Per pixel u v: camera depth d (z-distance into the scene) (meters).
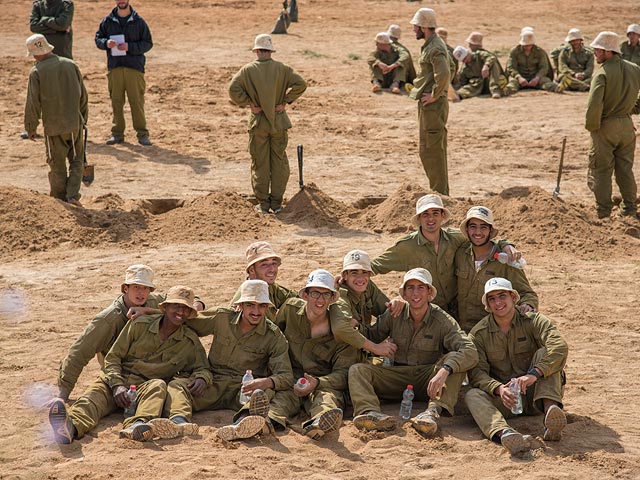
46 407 8.78
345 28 35.84
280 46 31.88
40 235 14.70
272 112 15.88
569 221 15.28
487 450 8.03
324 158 20.16
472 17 38.97
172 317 8.86
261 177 16.27
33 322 11.32
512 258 9.44
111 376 8.63
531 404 8.77
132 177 18.17
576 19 38.88
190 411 8.47
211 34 33.81
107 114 22.89
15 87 25.05
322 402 8.47
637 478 7.56
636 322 11.67
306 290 8.97
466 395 8.59
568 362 10.35
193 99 24.64
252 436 8.13
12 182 17.64
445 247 9.73
